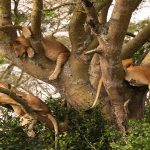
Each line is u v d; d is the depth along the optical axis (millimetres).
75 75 14242
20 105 13867
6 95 14250
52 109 14711
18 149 13984
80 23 13742
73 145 13766
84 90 14172
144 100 13609
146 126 11477
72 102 14414
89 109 14078
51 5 14914
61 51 14680
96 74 14086
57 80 14500
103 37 11391
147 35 13734
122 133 12633
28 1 15195
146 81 12789
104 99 13961
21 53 14641
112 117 13805
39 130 14398
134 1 10891
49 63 14656
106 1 13859
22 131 14195
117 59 11773
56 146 13820
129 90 12938
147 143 11008
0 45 14844
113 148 12008
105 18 16016
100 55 11836
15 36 14852
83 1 11078
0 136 14039
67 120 14320
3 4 14281
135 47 13820
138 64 14156
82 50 14086
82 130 13953
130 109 13312
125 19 11078
